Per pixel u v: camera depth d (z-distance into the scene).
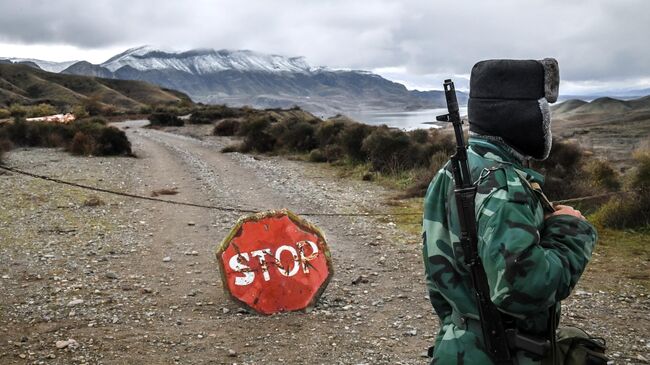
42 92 174.12
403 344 5.39
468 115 2.05
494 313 1.88
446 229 2.03
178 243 9.82
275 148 27.09
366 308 6.45
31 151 27.03
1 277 7.56
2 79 172.88
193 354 5.14
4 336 5.46
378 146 18.86
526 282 1.70
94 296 6.86
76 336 5.52
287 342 5.44
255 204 13.82
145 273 7.98
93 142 25.56
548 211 1.98
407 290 7.13
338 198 14.50
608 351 5.07
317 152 23.08
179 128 48.25
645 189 10.28
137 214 12.35
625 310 6.20
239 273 6.44
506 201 1.79
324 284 6.55
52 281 7.47
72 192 15.00
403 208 13.07
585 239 1.86
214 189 16.19
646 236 9.38
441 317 2.15
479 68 2.02
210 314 6.29
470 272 1.93
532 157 2.01
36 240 9.85
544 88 1.92
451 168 2.03
